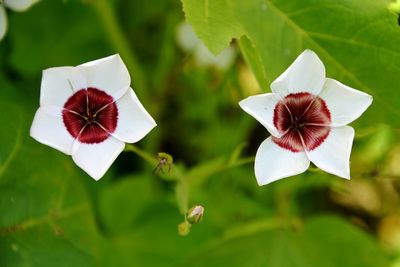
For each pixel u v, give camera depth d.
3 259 0.30
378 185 0.39
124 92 0.26
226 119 0.38
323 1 0.28
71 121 0.26
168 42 0.38
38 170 0.31
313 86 0.26
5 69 0.36
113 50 0.37
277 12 0.28
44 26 0.37
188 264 0.35
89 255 0.31
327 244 0.36
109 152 0.26
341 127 0.27
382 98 0.28
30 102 0.35
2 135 0.31
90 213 0.32
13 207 0.31
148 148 0.38
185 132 0.38
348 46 0.28
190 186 0.32
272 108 0.26
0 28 0.30
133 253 0.36
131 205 0.37
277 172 0.26
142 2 0.38
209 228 0.36
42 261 0.31
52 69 0.26
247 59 0.28
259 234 0.36
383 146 0.35
